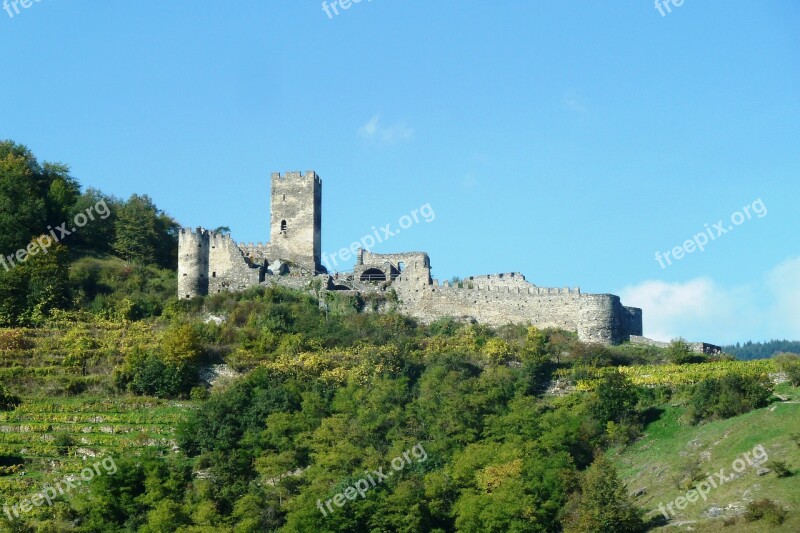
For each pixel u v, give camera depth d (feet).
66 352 566.36
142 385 538.06
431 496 441.27
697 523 398.42
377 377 530.27
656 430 490.49
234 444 485.97
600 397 505.25
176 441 493.36
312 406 504.43
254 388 521.24
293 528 423.64
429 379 526.16
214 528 422.00
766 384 493.77
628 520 406.62
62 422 512.22
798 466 416.87
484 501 431.84
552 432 475.31
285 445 479.82
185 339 554.05
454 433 483.92
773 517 383.65
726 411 482.69
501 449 467.11
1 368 549.54
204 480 460.55
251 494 444.14
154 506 440.86
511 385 527.81
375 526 428.97
